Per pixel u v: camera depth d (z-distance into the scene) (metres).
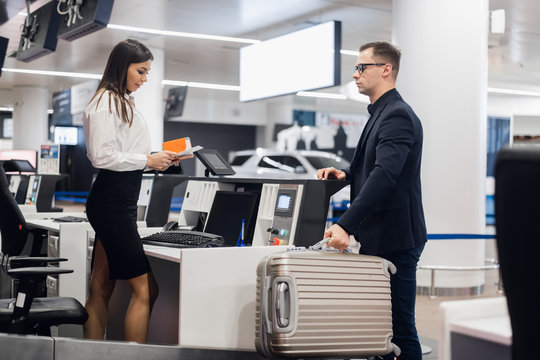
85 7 5.23
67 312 2.57
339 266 2.20
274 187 2.90
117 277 2.69
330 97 17.84
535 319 1.01
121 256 2.65
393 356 2.59
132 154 2.63
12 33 9.57
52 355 2.41
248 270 2.47
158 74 10.82
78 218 4.26
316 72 7.68
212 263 2.42
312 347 2.13
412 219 2.61
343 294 2.19
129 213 2.67
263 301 2.15
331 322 2.16
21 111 15.93
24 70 13.64
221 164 3.35
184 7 8.23
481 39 5.78
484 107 5.86
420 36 5.70
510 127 10.18
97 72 13.64
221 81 15.04
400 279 2.60
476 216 5.80
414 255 2.61
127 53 2.66
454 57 5.68
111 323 3.38
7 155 9.07
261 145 21.16
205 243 2.73
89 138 2.61
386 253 2.57
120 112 2.63
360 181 2.73
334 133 20.53
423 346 3.77
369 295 2.24
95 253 3.07
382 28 9.30
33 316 2.50
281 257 2.13
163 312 3.21
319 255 2.18
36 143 15.98
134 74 2.69
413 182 2.61
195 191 3.41
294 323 2.11
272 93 8.41
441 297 5.73
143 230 3.47
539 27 9.11
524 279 1.01
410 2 5.74
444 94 5.68
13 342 2.39
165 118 13.65
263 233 2.91
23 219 3.27
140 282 2.71
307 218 2.71
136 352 2.41
